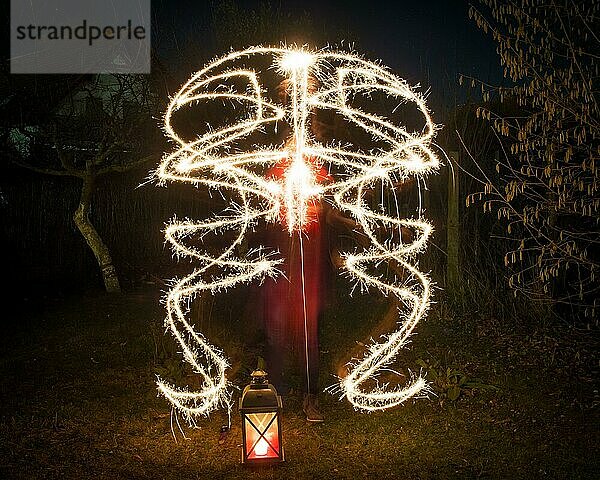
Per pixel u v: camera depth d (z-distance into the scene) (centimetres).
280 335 480
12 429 459
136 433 460
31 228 1102
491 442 438
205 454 428
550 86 588
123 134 877
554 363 588
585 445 432
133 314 794
